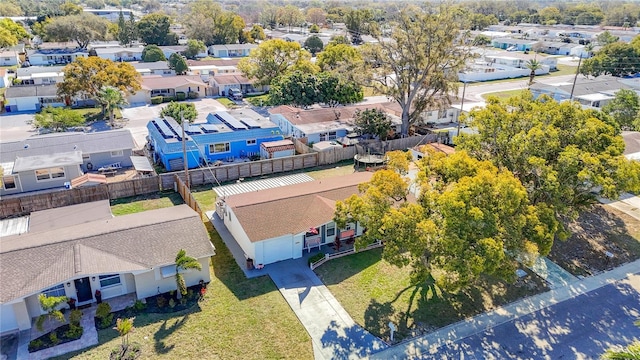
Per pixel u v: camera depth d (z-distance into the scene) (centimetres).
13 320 2075
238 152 4625
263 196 3050
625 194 3831
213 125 4756
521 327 2250
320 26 18075
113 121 5759
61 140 4238
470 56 4781
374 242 2948
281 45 7175
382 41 4900
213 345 2056
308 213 2830
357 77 4956
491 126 2830
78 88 5747
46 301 1958
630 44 8881
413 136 5081
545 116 2770
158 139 4428
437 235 2139
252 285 2506
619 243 3064
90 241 2333
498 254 2009
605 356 1416
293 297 2416
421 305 2384
